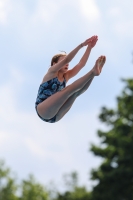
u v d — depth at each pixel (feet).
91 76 84.28
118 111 330.13
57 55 92.63
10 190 375.25
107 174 301.43
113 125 328.49
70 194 390.21
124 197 302.04
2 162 376.68
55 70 88.02
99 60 85.20
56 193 393.50
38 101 88.84
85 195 355.56
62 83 90.17
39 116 89.45
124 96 330.34
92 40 89.51
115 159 314.96
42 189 390.01
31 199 381.81
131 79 331.16
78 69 91.61
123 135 315.78
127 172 296.71
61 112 89.56
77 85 84.28
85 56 92.02
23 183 386.32
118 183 299.58
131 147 302.04
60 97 85.10
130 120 324.19
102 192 306.96
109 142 314.96
